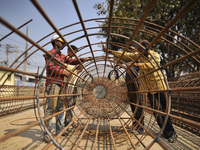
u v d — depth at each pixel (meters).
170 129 2.82
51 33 1.69
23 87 6.40
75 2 0.81
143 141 2.69
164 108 3.13
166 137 2.84
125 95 3.12
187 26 10.29
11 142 2.63
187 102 3.93
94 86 3.96
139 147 2.40
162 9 8.90
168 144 2.61
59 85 2.94
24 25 1.55
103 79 3.98
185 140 2.80
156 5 8.49
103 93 3.96
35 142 2.63
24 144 2.53
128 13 8.03
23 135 3.05
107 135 2.90
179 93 4.18
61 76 2.96
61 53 3.18
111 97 3.92
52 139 1.20
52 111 3.05
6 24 0.56
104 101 4.13
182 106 4.09
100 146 2.43
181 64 11.66
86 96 3.75
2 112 5.13
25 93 6.68
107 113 3.22
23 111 6.32
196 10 9.52
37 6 0.64
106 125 3.76
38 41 1.65
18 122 4.22
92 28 1.79
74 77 2.78
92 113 3.22
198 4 8.97
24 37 0.75
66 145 2.45
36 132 3.27
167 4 8.06
